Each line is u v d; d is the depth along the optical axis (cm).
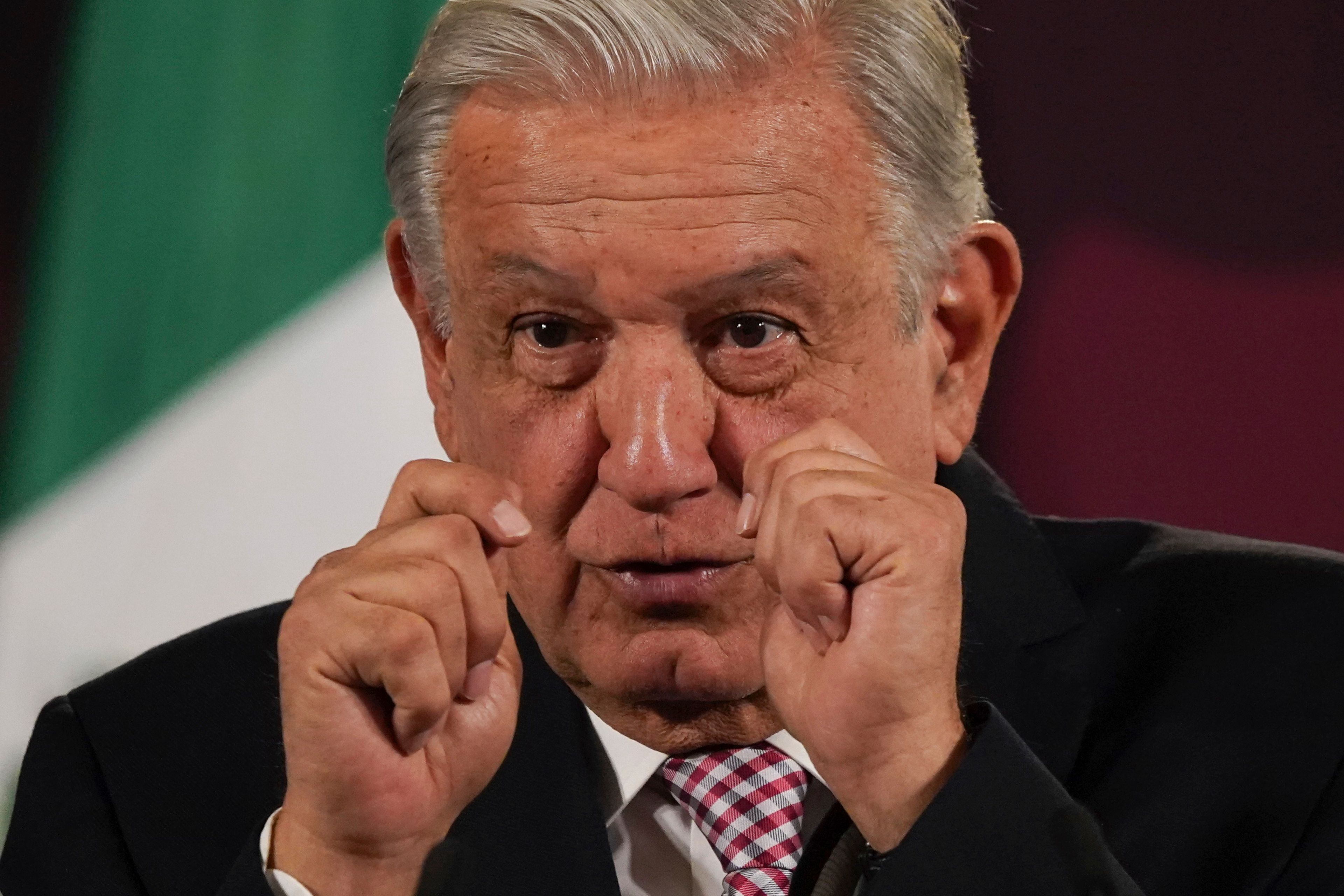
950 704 359
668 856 435
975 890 342
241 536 743
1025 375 711
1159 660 479
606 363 385
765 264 370
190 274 747
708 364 381
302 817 370
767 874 407
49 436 747
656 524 380
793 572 350
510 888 423
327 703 360
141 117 749
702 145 369
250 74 746
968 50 664
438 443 744
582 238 370
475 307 394
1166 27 696
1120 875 351
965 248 425
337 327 743
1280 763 446
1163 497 704
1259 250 694
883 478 356
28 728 740
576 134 373
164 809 492
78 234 749
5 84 748
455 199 397
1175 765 453
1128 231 703
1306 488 693
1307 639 473
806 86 379
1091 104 702
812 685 359
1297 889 429
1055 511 709
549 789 437
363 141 742
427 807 373
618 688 396
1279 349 694
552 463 389
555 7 377
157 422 747
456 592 358
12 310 752
